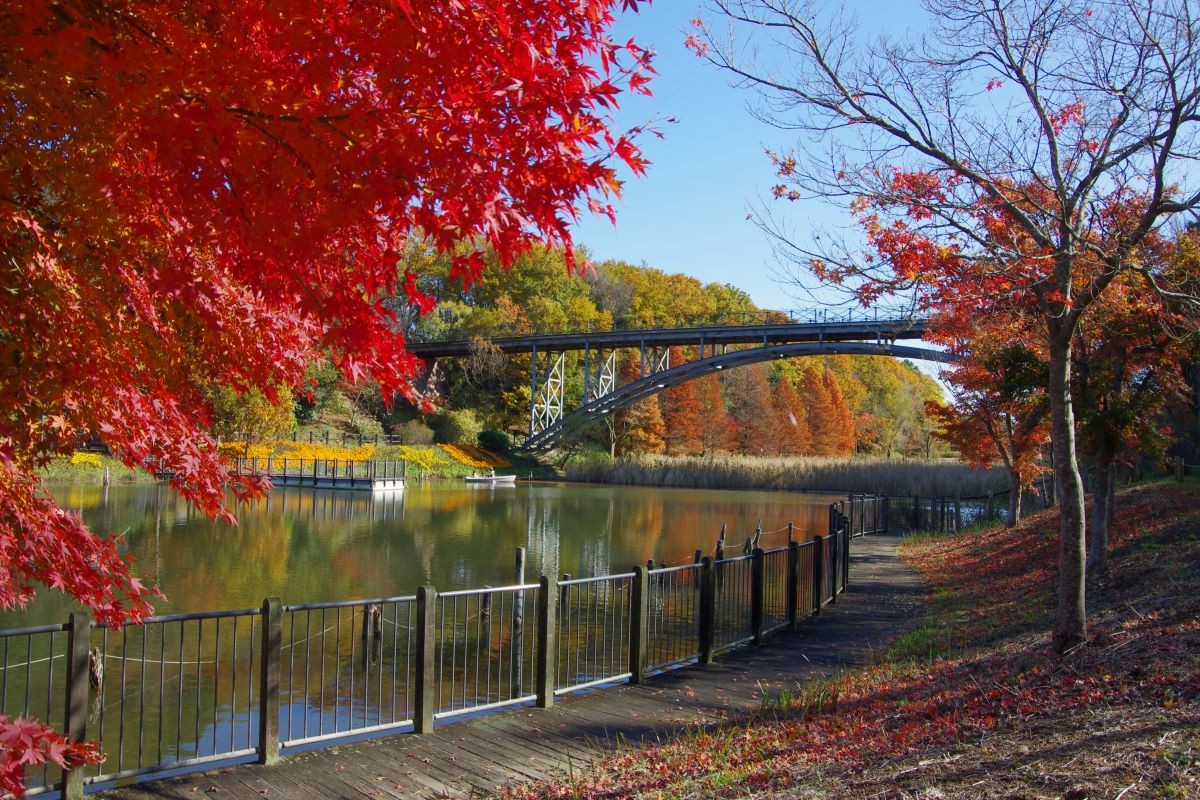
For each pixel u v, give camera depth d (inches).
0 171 108.3
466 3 104.0
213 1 103.8
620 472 2007.9
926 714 226.4
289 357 155.8
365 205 104.9
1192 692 185.5
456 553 776.3
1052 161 264.2
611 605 544.4
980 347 534.6
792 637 401.1
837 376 3058.6
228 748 279.4
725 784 188.9
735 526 1093.1
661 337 1996.8
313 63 101.6
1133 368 485.4
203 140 98.2
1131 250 259.0
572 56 122.9
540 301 2687.0
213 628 457.1
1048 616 356.8
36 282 118.5
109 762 261.4
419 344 2332.7
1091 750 158.4
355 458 1855.3
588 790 200.5
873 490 1569.9
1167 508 565.6
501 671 365.1
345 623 481.1
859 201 677.3
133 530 848.9
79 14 97.7
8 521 132.0
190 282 115.4
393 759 225.0
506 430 2484.0
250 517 1029.8
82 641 189.3
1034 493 1079.6
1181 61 259.6
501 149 112.3
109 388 134.0
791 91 312.5
